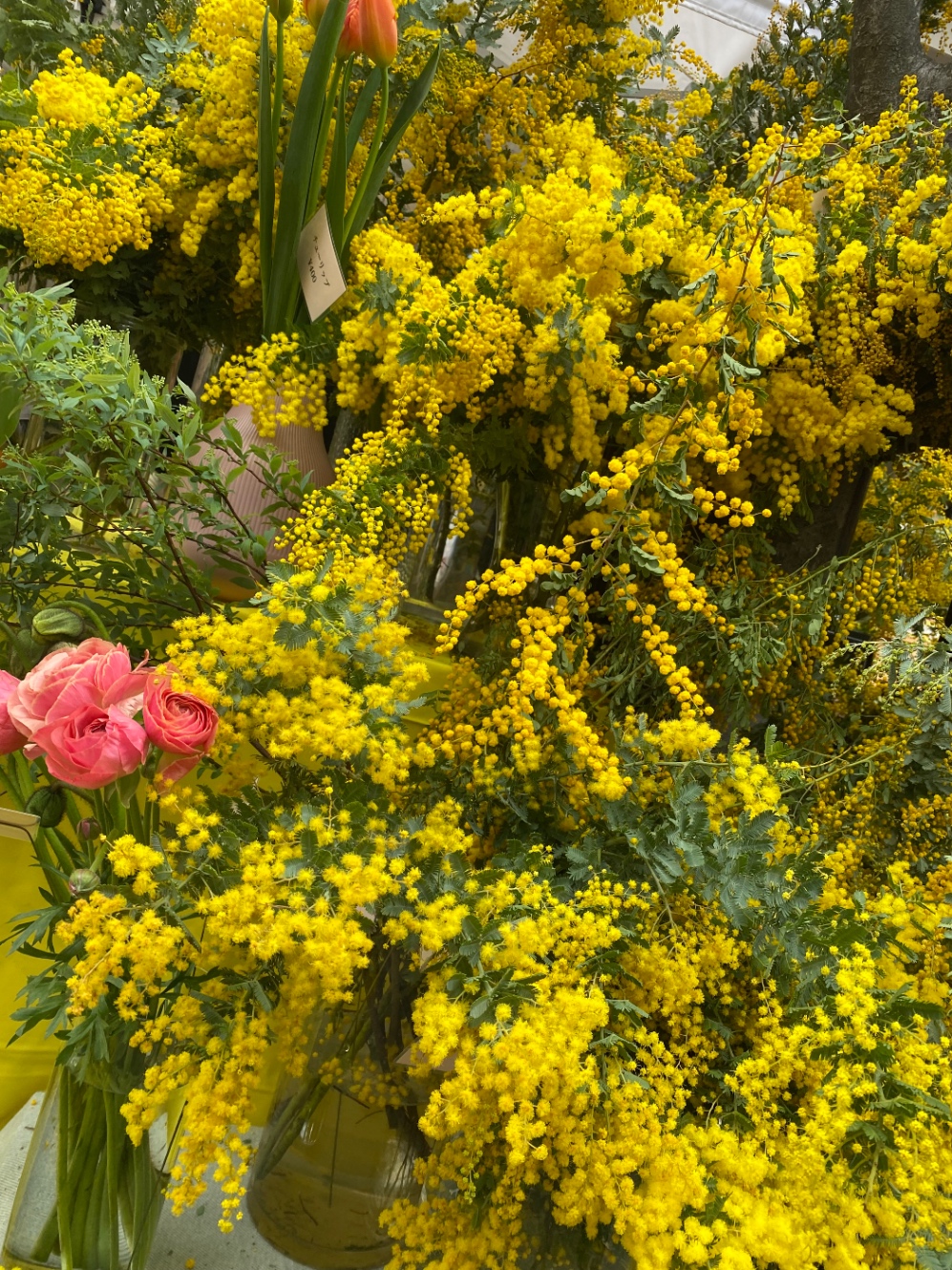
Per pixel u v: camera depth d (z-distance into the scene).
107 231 1.08
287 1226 0.94
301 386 1.06
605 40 1.33
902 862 0.94
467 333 1.00
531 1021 0.77
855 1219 0.76
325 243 1.07
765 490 1.16
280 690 0.85
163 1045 0.83
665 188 1.18
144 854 0.77
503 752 0.91
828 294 1.07
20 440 1.14
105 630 0.92
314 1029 0.89
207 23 1.13
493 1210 0.82
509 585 0.88
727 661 1.05
